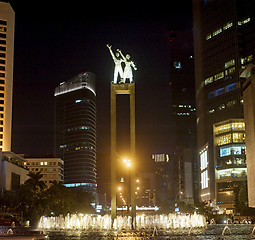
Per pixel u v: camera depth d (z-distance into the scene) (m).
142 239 40.34
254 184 54.53
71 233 53.75
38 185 135.38
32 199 125.69
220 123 180.00
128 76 57.25
